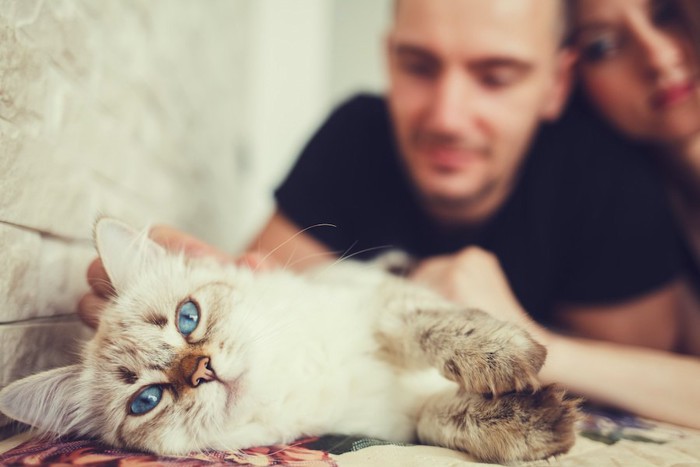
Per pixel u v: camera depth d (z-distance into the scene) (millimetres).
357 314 423
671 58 521
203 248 471
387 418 395
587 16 546
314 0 1082
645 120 552
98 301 434
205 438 388
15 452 345
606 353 464
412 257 581
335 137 636
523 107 543
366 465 328
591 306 563
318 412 394
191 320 411
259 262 462
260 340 407
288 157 1104
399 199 620
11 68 358
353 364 404
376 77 1098
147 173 549
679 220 597
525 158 592
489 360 351
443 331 377
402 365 407
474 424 351
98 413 402
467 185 555
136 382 394
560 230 579
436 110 536
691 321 592
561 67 575
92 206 450
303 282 453
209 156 778
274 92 1094
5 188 359
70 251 432
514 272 575
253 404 397
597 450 362
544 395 343
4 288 365
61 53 402
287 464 332
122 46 486
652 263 548
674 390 445
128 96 500
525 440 332
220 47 817
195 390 391
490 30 519
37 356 400
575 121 601
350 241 613
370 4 1086
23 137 371
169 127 606
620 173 564
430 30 528
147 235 453
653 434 400
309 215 599
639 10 523
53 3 392
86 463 311
